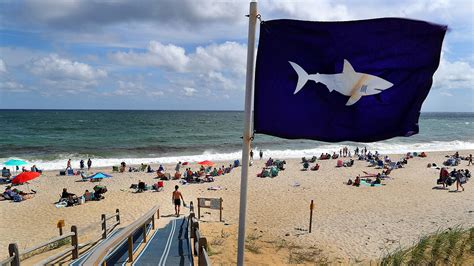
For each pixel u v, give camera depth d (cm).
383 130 430
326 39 421
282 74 433
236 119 14375
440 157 4072
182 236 1111
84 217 1855
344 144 5888
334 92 429
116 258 801
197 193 2391
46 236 1558
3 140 6103
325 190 2444
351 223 1689
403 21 410
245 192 434
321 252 1262
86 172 3209
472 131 8950
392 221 1716
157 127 9438
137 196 2303
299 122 436
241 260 438
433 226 1619
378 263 870
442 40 412
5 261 602
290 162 3762
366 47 418
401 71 420
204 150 5125
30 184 2698
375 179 2823
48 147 5275
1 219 1817
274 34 428
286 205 2053
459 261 728
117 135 7162
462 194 2297
